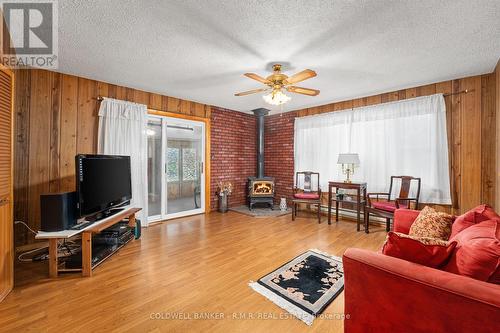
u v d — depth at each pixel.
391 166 3.93
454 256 1.19
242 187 5.76
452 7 1.79
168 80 3.47
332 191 4.69
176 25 2.07
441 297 1.00
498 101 2.83
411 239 1.25
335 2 1.75
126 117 3.68
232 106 5.18
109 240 2.80
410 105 3.71
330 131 4.72
